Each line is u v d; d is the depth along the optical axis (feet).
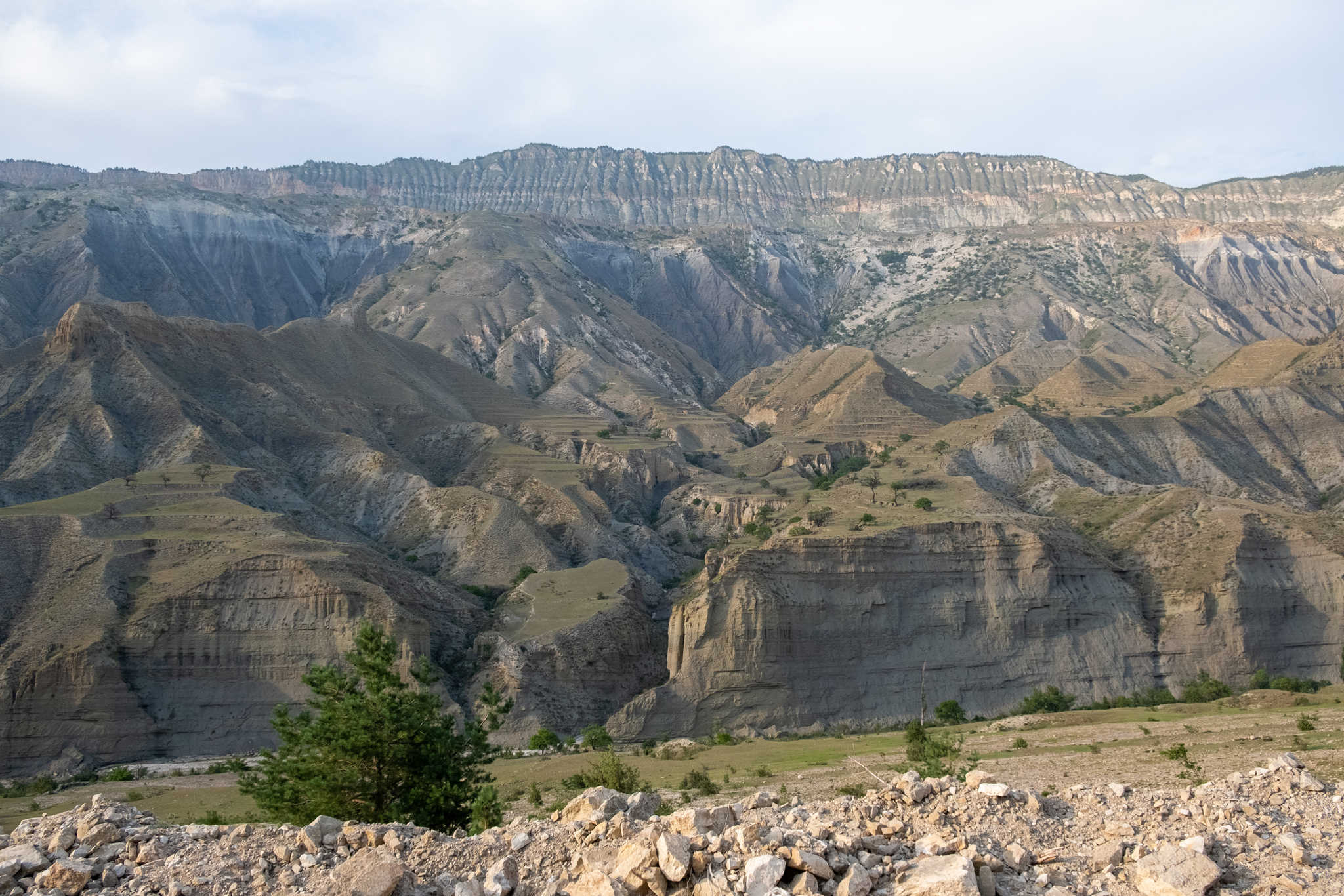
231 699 350.02
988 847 77.61
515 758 276.41
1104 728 221.46
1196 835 78.89
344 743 122.72
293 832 85.46
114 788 259.60
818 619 371.97
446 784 126.11
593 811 87.86
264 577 371.15
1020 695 374.84
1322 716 208.44
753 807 90.12
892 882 72.95
